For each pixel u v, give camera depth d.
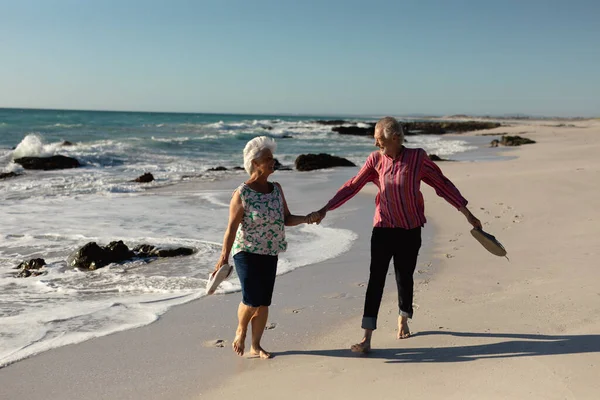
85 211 10.23
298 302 5.04
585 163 18.09
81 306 4.99
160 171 18.36
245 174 17.42
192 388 3.28
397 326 4.32
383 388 3.16
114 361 3.71
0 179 15.64
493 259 6.29
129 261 6.75
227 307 4.94
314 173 18.05
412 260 3.89
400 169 3.76
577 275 5.32
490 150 30.00
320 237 7.96
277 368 3.55
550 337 3.81
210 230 8.57
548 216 8.67
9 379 3.44
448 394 3.02
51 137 33.06
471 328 4.12
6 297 5.33
